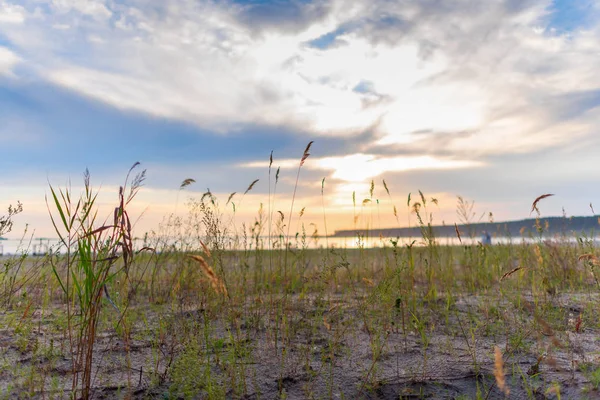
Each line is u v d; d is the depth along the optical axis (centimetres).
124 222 204
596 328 333
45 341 297
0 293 423
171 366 255
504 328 337
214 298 368
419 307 405
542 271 432
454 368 257
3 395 212
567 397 213
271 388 232
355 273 523
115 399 213
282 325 345
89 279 206
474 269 528
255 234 417
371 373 251
